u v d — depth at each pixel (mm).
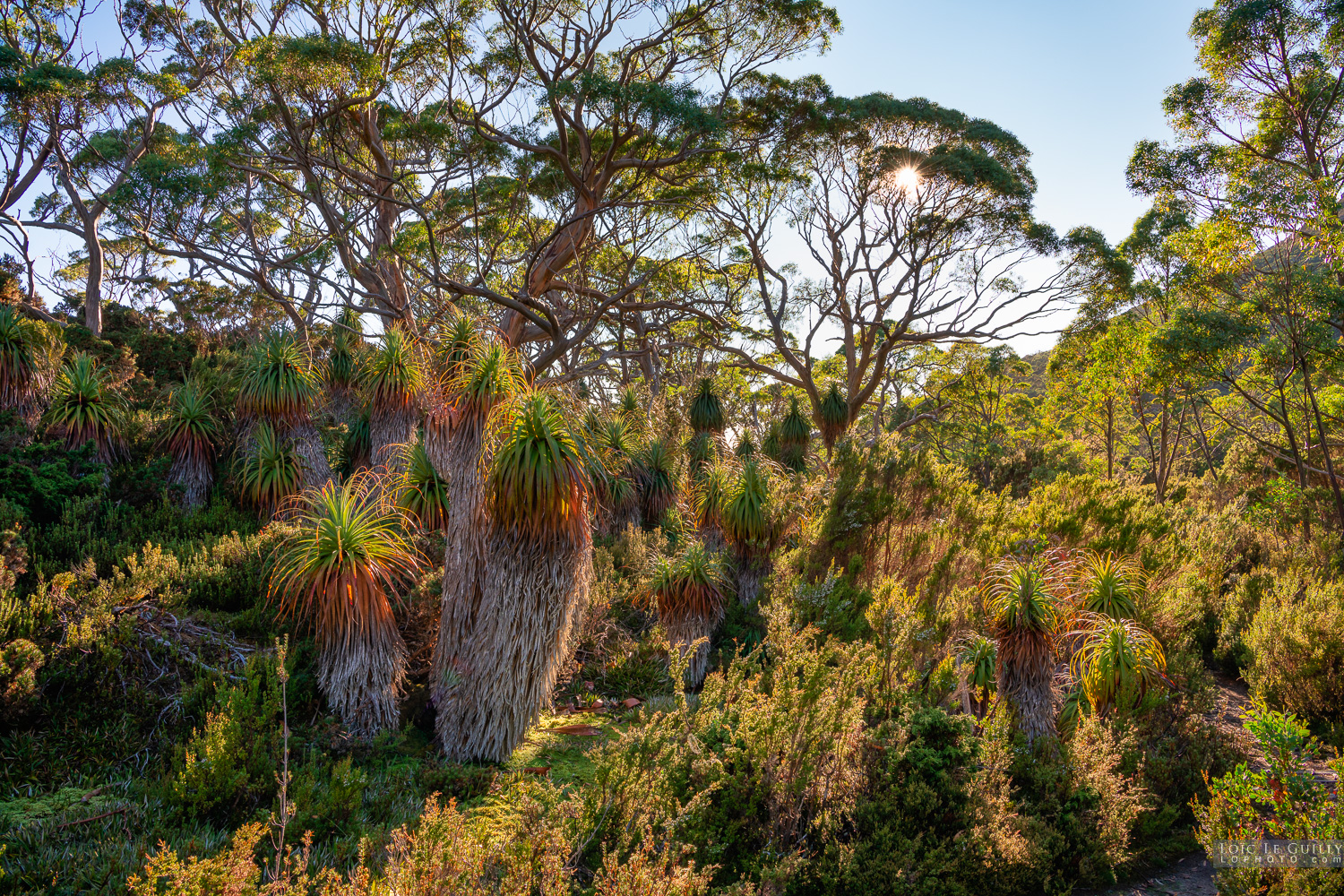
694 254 22000
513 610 5703
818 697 4812
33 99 16375
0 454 7887
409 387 9875
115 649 5207
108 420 9273
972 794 4695
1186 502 20203
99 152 18453
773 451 15203
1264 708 4543
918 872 4188
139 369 14125
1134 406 27219
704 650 7605
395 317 16984
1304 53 19172
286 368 10094
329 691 5645
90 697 5043
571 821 4082
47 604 5426
